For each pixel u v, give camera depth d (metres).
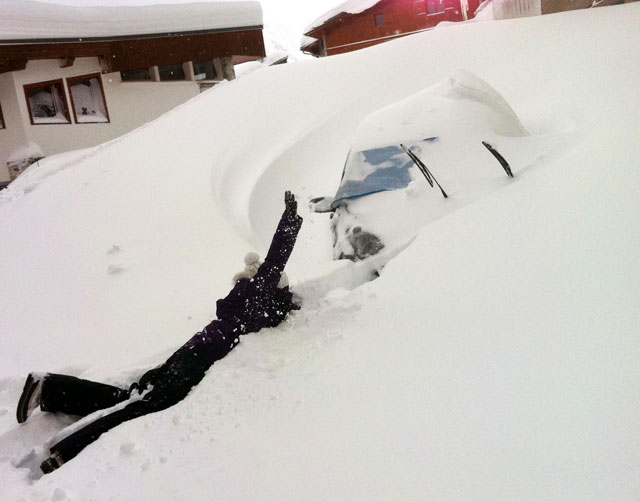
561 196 4.54
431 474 2.18
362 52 13.01
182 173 9.56
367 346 3.39
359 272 4.93
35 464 3.37
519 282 3.57
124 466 2.85
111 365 4.41
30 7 16.66
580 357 2.62
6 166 17.70
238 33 22.42
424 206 5.46
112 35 18.52
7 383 4.39
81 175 10.89
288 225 3.99
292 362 3.47
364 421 2.65
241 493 2.38
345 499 2.17
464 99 6.54
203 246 6.75
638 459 1.94
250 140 10.61
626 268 3.23
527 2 14.16
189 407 3.28
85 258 7.15
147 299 5.66
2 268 7.55
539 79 9.18
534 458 2.10
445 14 29.70
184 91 21.48
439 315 3.50
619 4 12.19
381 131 6.61
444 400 2.63
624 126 5.48
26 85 17.23
